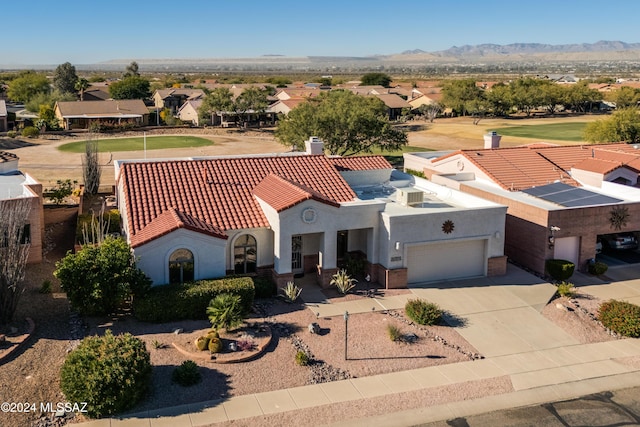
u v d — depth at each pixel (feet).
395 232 91.91
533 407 62.49
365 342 74.69
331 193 103.09
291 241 90.02
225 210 94.17
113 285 76.59
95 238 103.81
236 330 75.15
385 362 70.08
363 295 89.76
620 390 66.39
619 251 115.44
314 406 60.85
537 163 133.59
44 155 246.47
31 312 78.79
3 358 65.67
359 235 99.19
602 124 218.38
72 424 56.13
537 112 500.33
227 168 106.01
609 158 137.49
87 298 75.97
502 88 472.03
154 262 82.79
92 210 130.82
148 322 77.20
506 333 79.30
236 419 58.03
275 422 57.93
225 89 385.09
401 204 103.71
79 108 352.69
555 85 500.74
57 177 194.18
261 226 91.71
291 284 86.58
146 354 62.13
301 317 81.25
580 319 84.33
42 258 102.94
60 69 524.52
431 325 80.43
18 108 479.41
